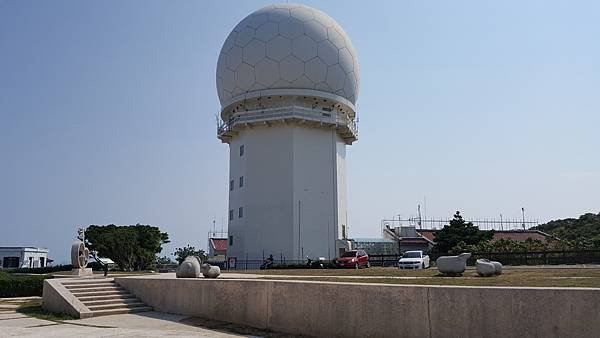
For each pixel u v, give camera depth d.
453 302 12.30
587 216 80.25
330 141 52.38
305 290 15.34
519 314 11.43
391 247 62.62
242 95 50.31
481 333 11.85
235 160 53.84
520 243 52.44
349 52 52.44
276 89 49.34
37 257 69.12
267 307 16.44
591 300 10.67
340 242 50.78
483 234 61.03
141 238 53.03
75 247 30.19
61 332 15.62
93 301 20.94
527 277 19.09
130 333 15.35
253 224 50.22
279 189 49.88
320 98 50.25
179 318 19.19
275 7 52.03
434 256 50.75
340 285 14.48
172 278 21.48
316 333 14.87
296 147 50.38
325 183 51.28
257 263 48.38
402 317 13.09
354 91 53.22
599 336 10.50
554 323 11.02
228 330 16.41
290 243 48.59
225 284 18.22
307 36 49.91
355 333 13.95
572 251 37.88
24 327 17.03
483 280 17.81
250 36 50.28
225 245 77.00
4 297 26.08
